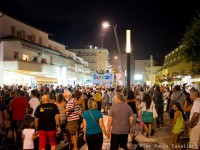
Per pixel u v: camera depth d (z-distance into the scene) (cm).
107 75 2877
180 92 1342
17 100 1232
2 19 3444
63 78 4781
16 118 1226
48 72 4166
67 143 1230
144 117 1309
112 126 833
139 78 6238
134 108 1265
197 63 2708
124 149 838
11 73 3272
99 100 1911
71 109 1068
